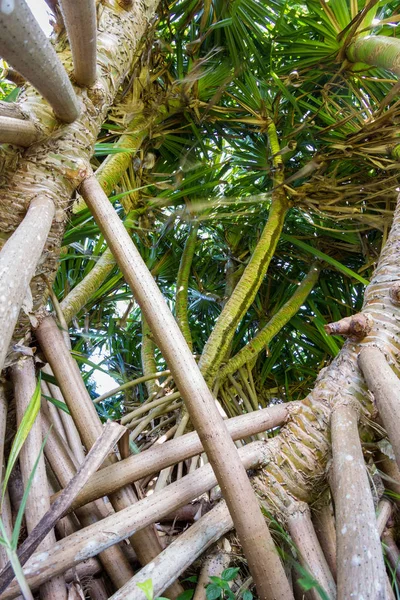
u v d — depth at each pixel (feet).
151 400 4.30
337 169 4.56
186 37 4.63
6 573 1.43
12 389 2.17
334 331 2.23
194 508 2.52
